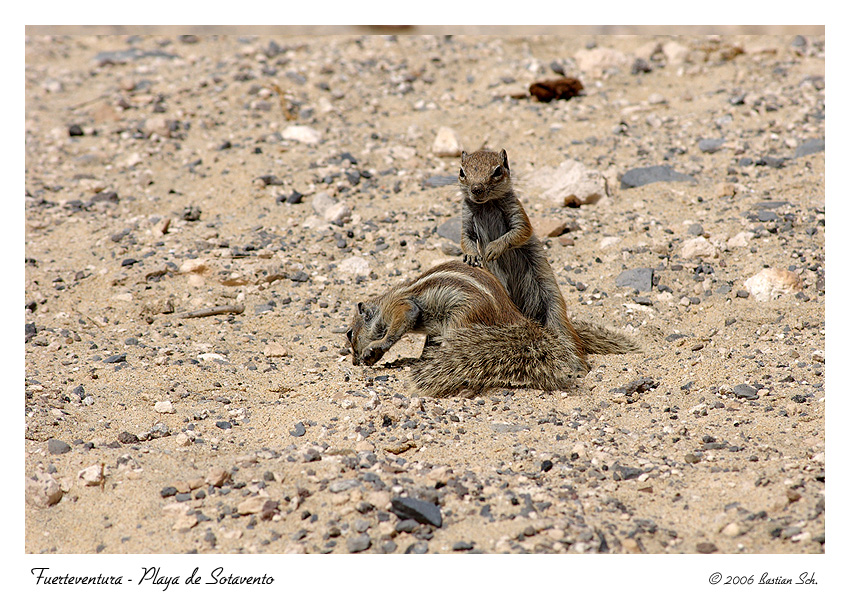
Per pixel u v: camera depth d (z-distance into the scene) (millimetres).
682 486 16125
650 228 31031
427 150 39750
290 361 23828
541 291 24562
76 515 15812
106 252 31562
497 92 44906
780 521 14664
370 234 32250
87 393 21094
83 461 17438
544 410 20062
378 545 14398
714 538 14500
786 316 24406
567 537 14430
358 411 19641
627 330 24859
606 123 40750
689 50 47750
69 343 24875
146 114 43625
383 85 46812
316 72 47562
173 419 19672
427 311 22266
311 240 31953
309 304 27828
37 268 30391
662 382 21359
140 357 23859
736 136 37531
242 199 35281
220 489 16281
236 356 24078
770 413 19016
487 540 14453
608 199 33719
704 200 32656
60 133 41969
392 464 17078
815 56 45938
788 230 29328
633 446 17984
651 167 35500
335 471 16656
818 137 36219
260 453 17656
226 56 50625
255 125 42188
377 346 22438
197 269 29500
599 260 29406
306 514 15359
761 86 42562
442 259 30281
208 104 44562
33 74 49469
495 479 16500
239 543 14734
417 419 19391
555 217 32531
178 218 34156
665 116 40875
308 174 36969
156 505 15922
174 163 39000
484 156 23828
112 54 51719
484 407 20250
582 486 16250
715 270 27812
